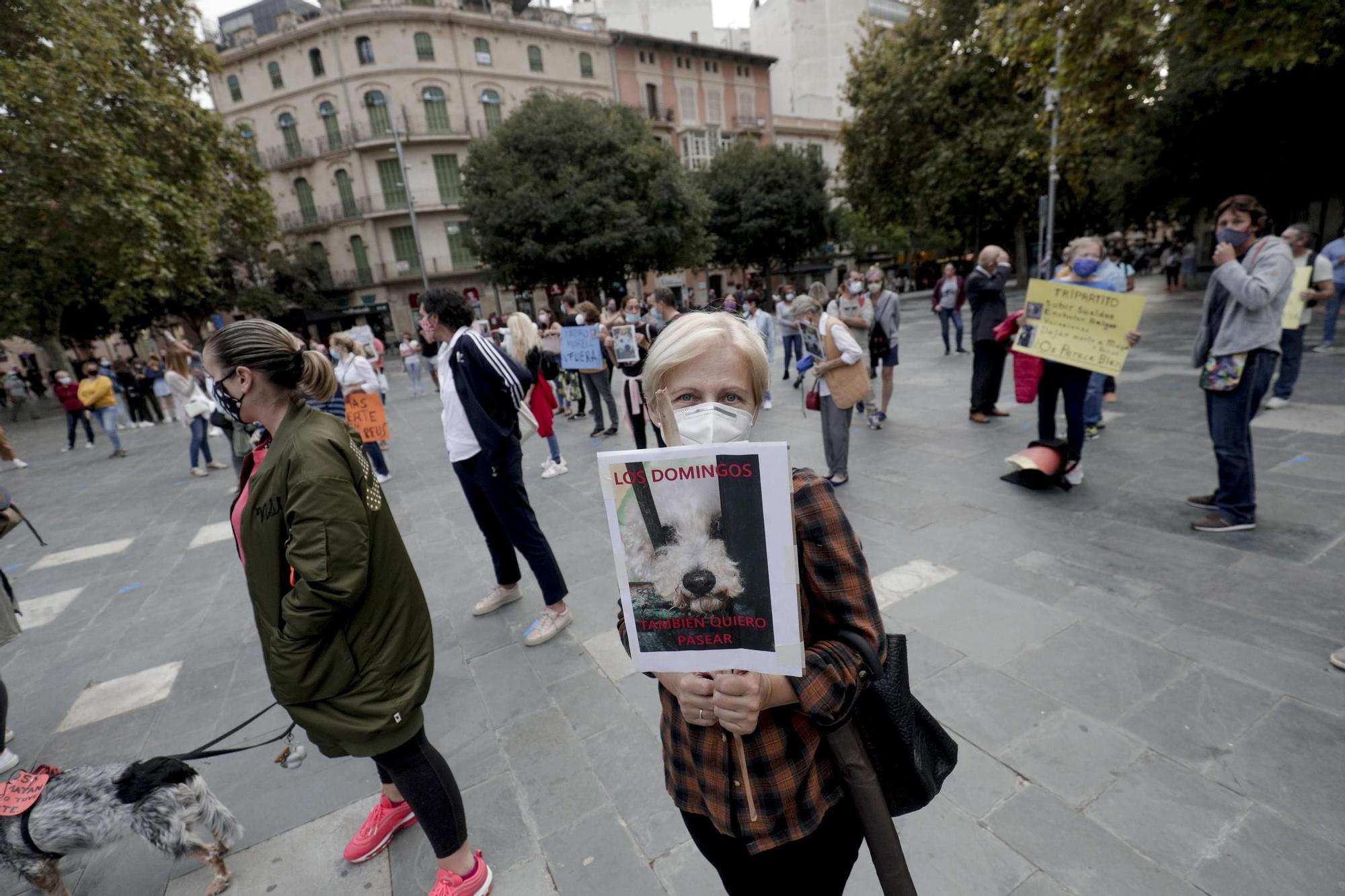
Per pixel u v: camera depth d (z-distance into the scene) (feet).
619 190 77.56
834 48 180.34
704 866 6.56
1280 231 53.11
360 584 5.16
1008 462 16.92
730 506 2.79
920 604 10.69
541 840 7.10
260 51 107.14
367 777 8.57
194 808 6.64
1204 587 10.19
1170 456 16.10
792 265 119.03
